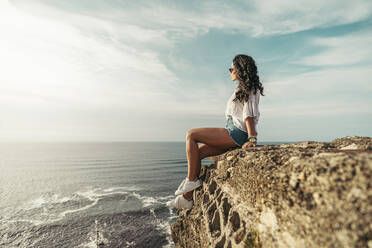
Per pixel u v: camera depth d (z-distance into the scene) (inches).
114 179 1924.2
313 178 47.2
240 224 76.7
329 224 40.1
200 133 110.0
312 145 93.3
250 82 98.8
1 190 1518.2
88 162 3476.9
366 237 32.7
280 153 71.6
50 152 6087.6
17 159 3961.6
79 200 1197.7
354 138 93.9
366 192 35.4
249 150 91.4
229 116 114.8
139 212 949.2
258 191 68.9
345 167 41.4
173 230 147.6
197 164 114.2
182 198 125.0
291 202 52.1
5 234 761.0
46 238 727.1
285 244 52.1
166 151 6599.4
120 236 710.5
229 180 96.3
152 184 1683.1
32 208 1072.2
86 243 676.7
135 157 4426.7
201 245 101.8
